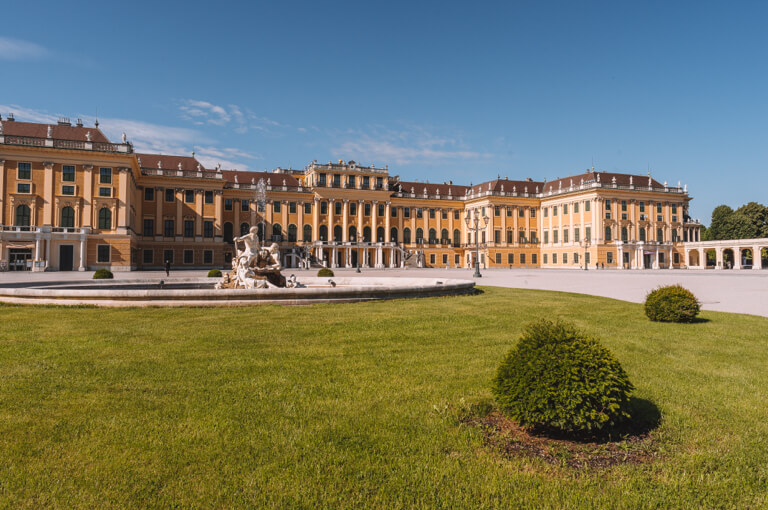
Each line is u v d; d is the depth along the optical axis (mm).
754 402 6707
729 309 17562
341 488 4340
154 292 15633
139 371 7871
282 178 89375
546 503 4141
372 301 17594
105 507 4039
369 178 91125
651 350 9969
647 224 87938
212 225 74312
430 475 4570
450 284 21094
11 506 4055
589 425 5230
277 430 5508
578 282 35844
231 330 11500
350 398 6617
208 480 4438
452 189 104062
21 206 54625
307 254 81250
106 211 58094
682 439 5488
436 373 7902
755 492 4418
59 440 5250
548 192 96062
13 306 16062
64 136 59938
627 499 4230
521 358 5777
